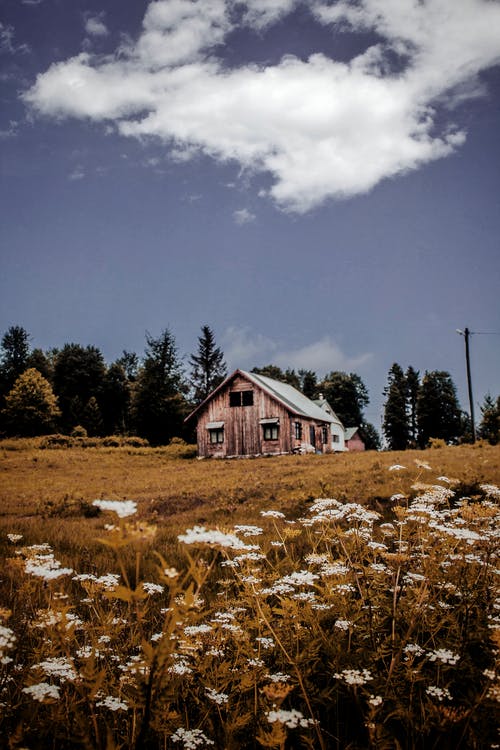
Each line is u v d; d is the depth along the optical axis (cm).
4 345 10844
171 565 752
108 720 307
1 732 271
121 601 519
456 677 333
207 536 235
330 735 296
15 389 8244
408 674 300
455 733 289
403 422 10025
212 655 335
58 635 296
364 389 11438
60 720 263
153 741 288
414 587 406
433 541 432
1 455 4384
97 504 202
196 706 339
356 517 454
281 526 1019
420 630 372
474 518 447
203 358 9550
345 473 2050
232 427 4609
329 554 460
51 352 12256
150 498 1884
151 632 427
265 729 292
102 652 354
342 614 376
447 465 1948
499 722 271
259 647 337
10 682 322
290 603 339
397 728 313
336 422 6372
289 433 4353
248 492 1791
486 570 411
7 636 262
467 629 354
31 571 283
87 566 737
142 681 221
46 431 8281
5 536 1069
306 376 12169
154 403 7788
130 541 195
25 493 2228
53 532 1130
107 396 10256
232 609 408
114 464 3978
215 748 281
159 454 5056
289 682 320
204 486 2152
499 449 2884
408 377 10938
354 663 328
